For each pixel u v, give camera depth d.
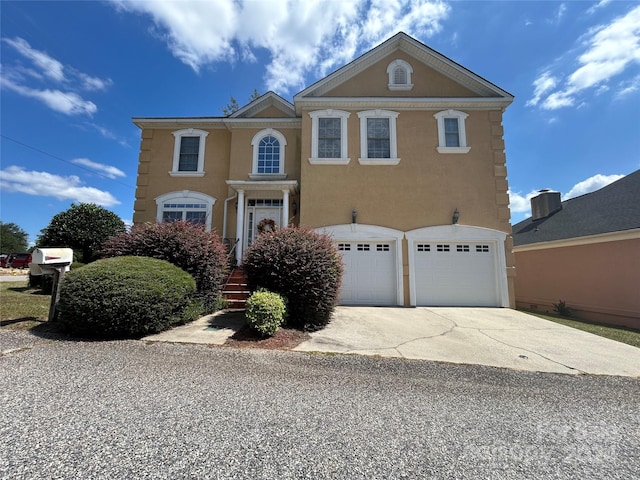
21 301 7.82
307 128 11.04
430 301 10.16
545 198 16.36
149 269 5.86
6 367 3.71
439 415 2.96
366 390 3.51
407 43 11.48
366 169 10.80
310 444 2.32
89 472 1.88
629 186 12.94
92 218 12.34
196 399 3.03
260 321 5.70
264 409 2.89
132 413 2.68
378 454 2.24
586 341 6.30
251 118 11.89
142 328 5.43
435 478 2.00
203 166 12.02
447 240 10.38
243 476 1.92
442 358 4.95
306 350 5.12
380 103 10.96
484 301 10.20
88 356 4.25
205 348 4.93
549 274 13.70
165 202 11.80
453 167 10.77
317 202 10.65
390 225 10.51
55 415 2.59
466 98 10.88
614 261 11.04
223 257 8.12
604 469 2.21
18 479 1.79
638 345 6.22
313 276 6.68
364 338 6.05
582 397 3.59
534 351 5.54
